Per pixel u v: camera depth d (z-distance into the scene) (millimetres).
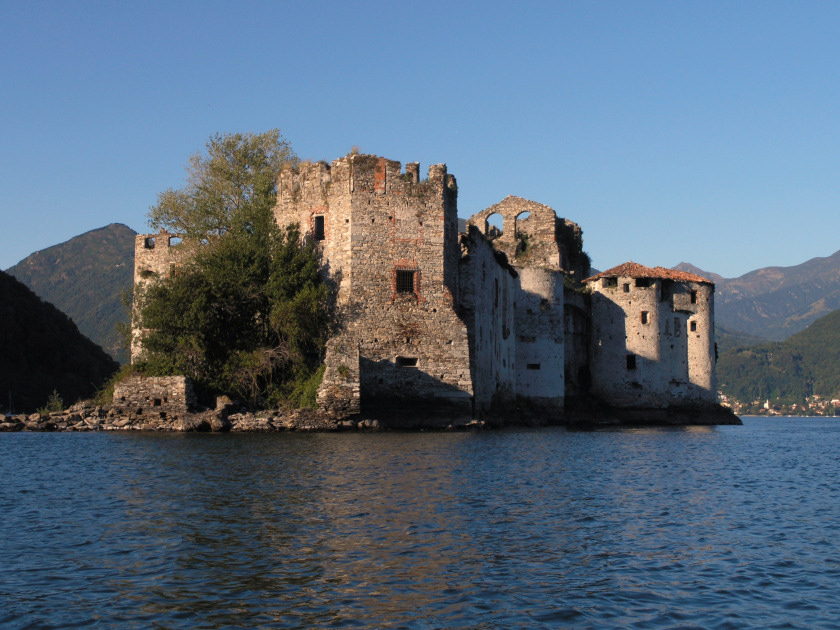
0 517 23062
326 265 57062
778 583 17922
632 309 83438
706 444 55594
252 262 57312
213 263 57000
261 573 17984
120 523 22281
